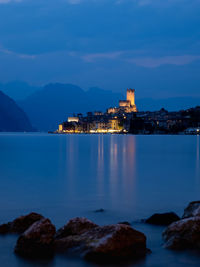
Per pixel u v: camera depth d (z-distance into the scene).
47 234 11.10
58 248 10.91
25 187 25.12
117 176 32.38
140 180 29.61
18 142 134.25
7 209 17.73
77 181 28.67
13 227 13.08
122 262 10.15
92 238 10.89
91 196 21.52
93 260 10.23
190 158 56.69
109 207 18.33
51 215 16.47
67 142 139.12
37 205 18.69
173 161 50.56
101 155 63.62
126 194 22.55
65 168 39.50
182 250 11.12
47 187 25.23
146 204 19.19
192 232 11.55
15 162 46.94
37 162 47.34
